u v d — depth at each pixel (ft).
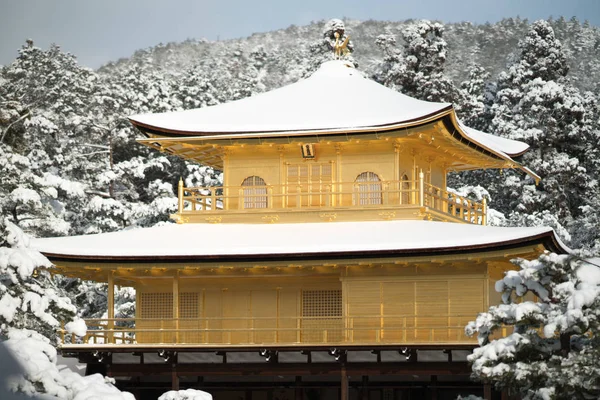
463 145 196.85
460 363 167.43
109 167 323.78
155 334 188.85
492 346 134.62
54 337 177.99
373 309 175.83
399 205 186.91
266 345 170.30
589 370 128.77
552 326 128.36
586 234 282.36
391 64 354.95
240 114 199.11
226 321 187.11
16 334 132.57
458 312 171.94
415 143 196.54
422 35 349.20
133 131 332.39
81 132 342.03
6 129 260.42
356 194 193.16
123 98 344.28
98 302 280.10
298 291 184.34
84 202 304.09
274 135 189.57
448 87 344.49
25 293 163.63
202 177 320.91
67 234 258.37
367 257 169.78
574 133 327.06
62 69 389.60
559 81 347.97
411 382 180.65
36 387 117.29
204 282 188.44
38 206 243.81
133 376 182.70
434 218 192.34
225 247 176.86
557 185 320.09
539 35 349.41
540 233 157.89
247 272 181.37
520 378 131.34
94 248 180.04
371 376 182.39
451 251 165.17
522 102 334.44
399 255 168.35
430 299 173.58
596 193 308.19
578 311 126.93
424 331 173.37
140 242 182.91
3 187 246.47
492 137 231.09
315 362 172.86
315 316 182.91
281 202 196.24
